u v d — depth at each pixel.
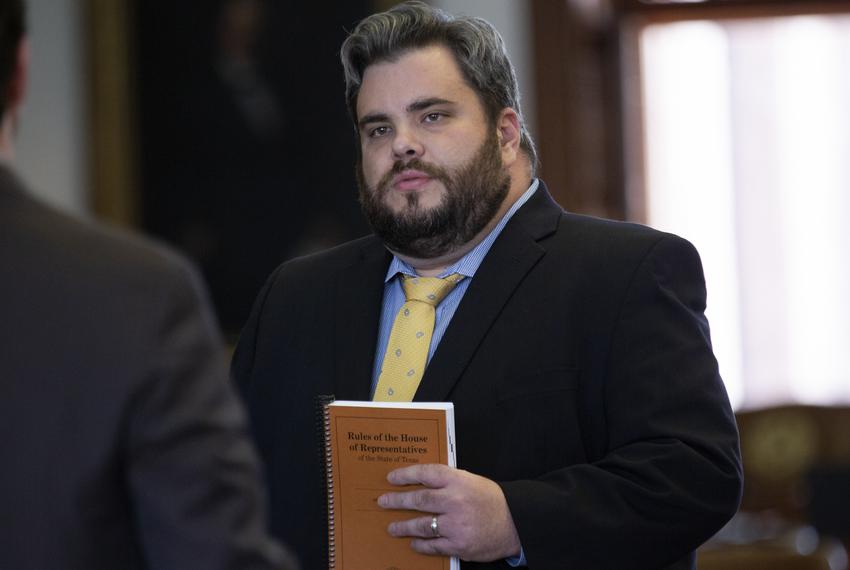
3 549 5.57
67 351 5.67
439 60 9.10
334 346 9.58
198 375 5.76
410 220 9.02
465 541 8.18
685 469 8.48
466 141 9.06
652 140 28.03
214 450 5.67
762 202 28.05
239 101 24.98
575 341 9.00
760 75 27.92
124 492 5.68
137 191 25.03
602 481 8.47
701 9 27.58
